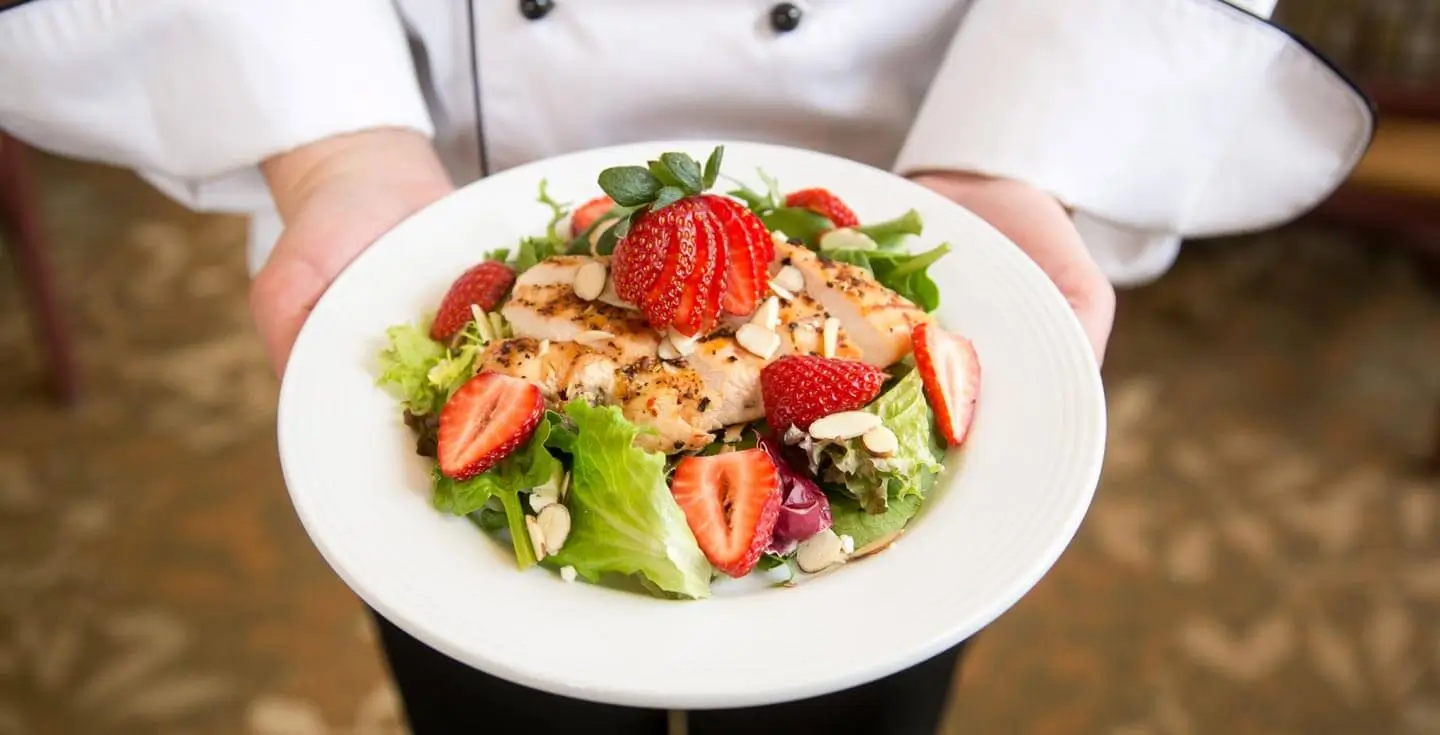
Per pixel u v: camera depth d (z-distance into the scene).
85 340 1.13
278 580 0.95
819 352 0.58
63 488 1.01
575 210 0.64
